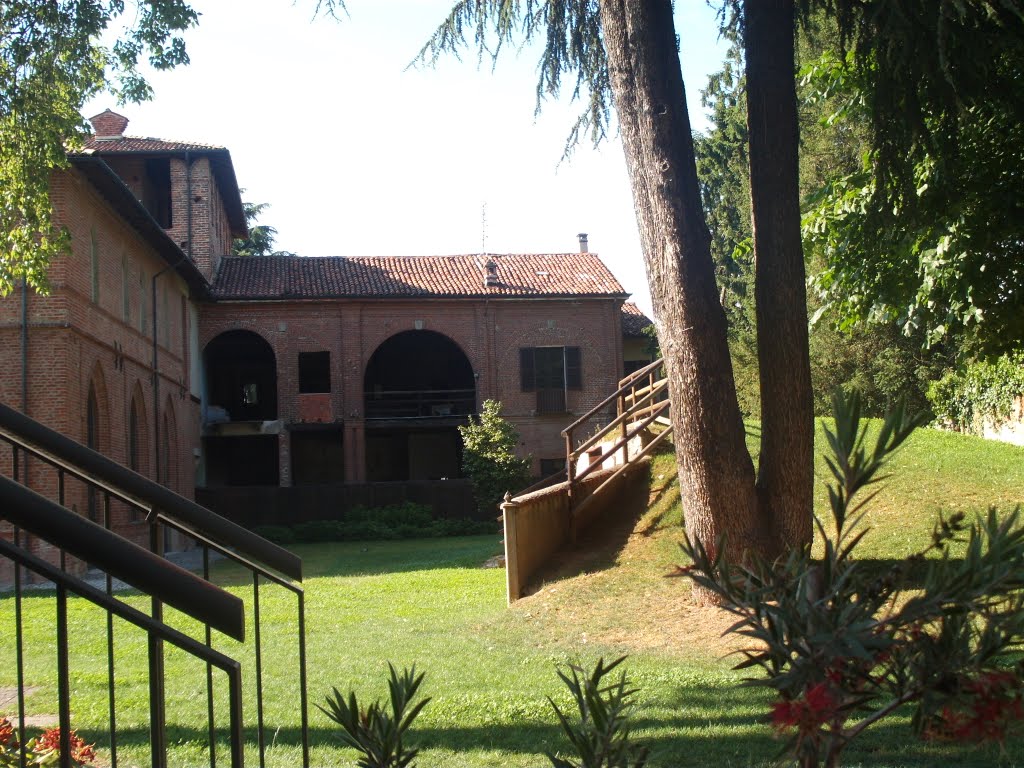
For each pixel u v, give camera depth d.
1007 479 14.12
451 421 39.94
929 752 5.62
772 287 10.86
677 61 11.02
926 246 11.49
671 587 11.79
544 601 12.16
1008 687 1.55
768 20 10.83
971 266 11.13
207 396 40.94
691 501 10.82
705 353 10.77
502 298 39.72
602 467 18.53
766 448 10.95
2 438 4.93
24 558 2.89
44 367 21.19
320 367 43.06
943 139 10.84
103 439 24.48
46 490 20.30
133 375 27.27
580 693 1.83
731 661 8.73
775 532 10.77
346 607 14.23
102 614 13.54
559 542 14.52
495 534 34.44
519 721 6.92
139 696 8.27
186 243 37.84
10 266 17.50
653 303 11.22
